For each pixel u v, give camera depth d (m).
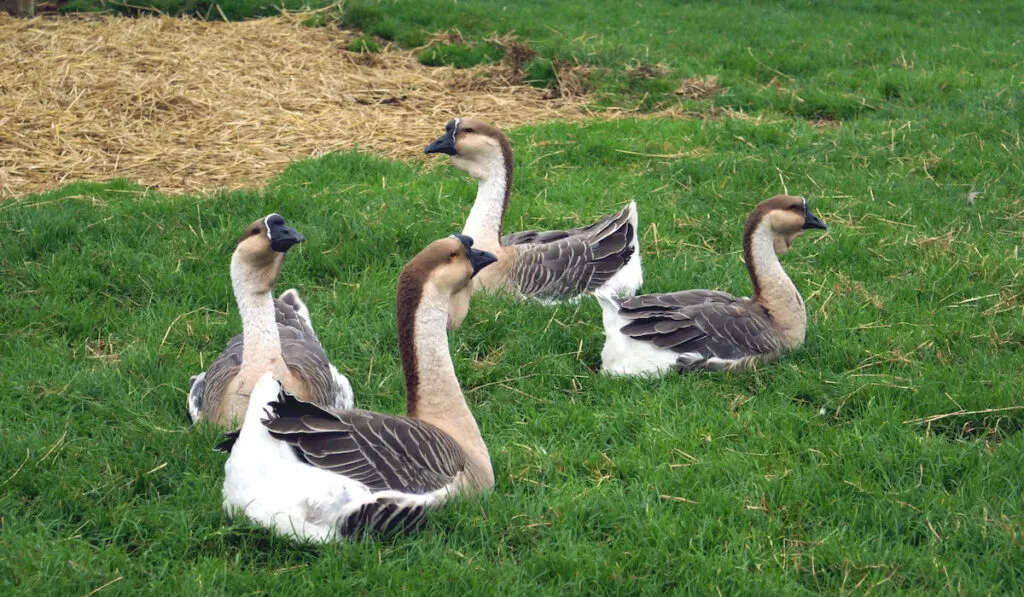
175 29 8.64
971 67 8.90
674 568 4.52
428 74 8.29
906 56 9.26
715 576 4.49
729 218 6.39
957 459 4.84
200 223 6.02
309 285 5.79
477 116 7.57
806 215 5.34
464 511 4.58
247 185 6.54
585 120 7.54
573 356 5.41
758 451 4.92
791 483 4.77
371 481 4.46
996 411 5.05
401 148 7.07
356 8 9.31
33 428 4.92
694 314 5.29
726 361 5.28
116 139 6.91
